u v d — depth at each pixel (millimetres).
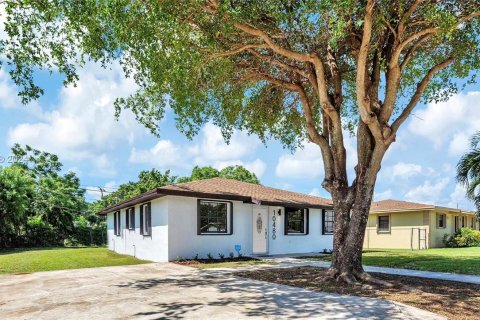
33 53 8562
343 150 10570
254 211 17328
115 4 7383
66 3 7766
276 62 10906
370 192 9820
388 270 11914
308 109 11430
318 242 19828
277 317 6191
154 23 7777
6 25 8078
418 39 10117
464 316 6359
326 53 11109
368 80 9938
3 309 6938
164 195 14609
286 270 11969
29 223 26250
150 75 9188
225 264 13852
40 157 35875
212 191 15992
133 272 11844
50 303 7387
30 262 14602
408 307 6898
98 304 7238
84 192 35094
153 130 12359
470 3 8766
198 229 15336
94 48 8781
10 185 24375
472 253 18641
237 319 6082
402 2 8344
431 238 24984
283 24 9141
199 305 7082
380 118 9680
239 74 12234
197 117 12633
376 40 9281
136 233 17703
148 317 6219
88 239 30266
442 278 10250
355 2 7223
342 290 8570
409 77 12992
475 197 16391
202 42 9633
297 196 20188
